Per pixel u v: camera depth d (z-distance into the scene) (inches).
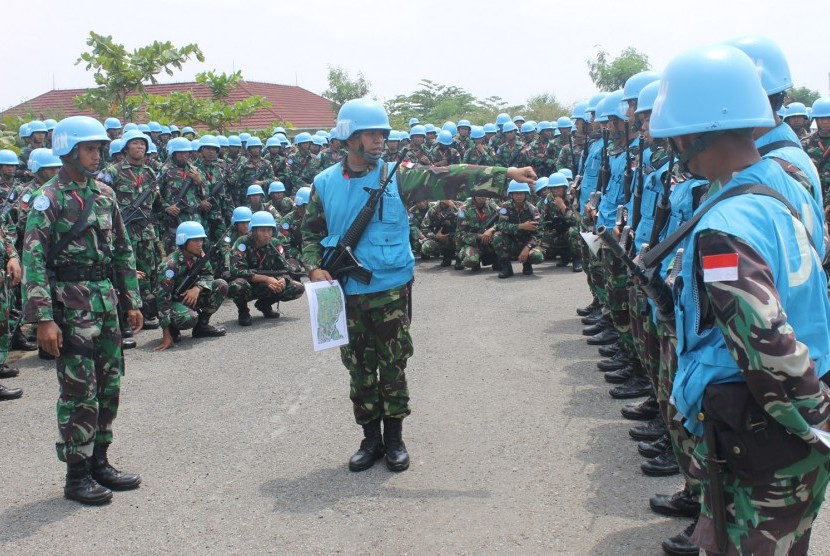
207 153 471.5
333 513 167.2
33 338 342.0
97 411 176.6
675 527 153.2
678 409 92.3
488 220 467.8
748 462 84.8
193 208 430.0
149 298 350.9
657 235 156.6
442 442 204.8
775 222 83.4
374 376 188.2
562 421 215.6
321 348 174.2
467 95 1549.0
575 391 241.4
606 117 243.0
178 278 319.6
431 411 229.1
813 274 85.7
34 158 307.9
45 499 180.4
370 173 183.6
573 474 180.9
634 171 222.2
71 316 171.2
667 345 133.6
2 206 330.0
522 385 249.6
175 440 214.4
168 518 168.6
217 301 333.1
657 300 104.2
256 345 318.0
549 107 1434.5
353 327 184.5
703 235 83.7
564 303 371.2
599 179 244.7
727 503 88.3
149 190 367.2
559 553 146.0
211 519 167.0
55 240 171.0
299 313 381.7
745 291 78.9
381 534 156.9
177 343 327.3
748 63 88.8
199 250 322.3
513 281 437.4
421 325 339.3
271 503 173.5
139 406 244.4
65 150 170.7
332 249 182.9
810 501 86.7
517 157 655.1
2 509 175.8
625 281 222.1
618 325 227.9
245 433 217.8
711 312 87.5
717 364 87.2
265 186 560.1
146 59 809.5
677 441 135.9
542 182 463.2
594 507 163.8
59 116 1095.0
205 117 843.4
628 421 213.5
